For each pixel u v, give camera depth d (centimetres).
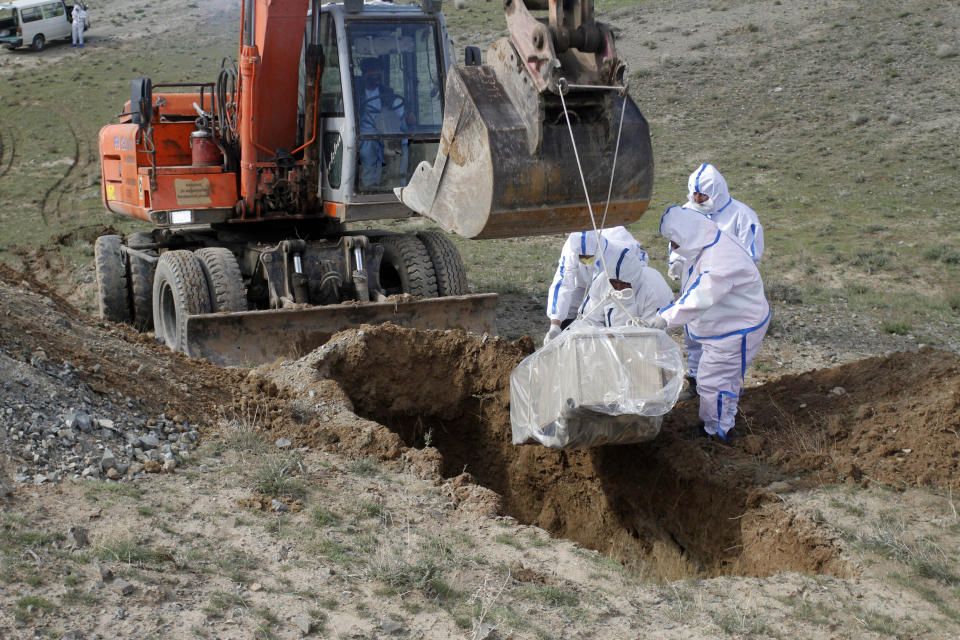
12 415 548
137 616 398
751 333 641
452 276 1031
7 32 4134
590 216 573
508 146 537
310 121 979
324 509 524
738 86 3172
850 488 578
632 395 542
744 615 452
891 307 1287
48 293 762
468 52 1038
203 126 1049
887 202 2058
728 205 758
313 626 408
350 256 997
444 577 462
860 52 3288
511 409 661
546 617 437
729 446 658
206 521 495
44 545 445
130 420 599
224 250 976
